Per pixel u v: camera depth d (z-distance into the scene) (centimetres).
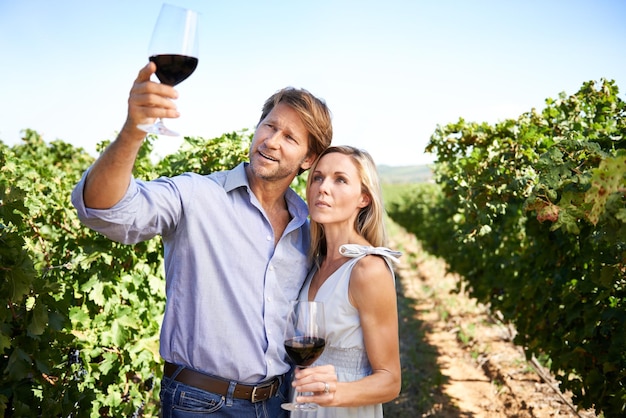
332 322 239
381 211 263
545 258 505
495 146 441
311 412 244
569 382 444
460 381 686
